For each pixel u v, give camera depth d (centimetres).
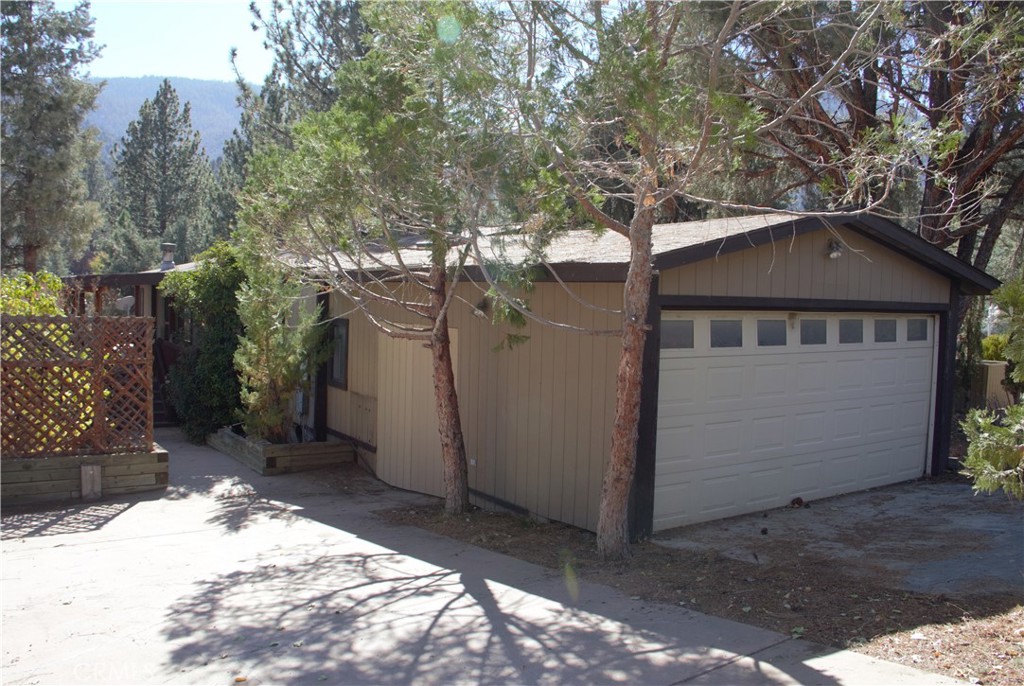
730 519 873
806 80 1201
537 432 891
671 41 763
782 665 495
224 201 3584
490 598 635
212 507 982
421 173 755
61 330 1004
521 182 729
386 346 1135
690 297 807
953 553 731
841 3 1058
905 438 1095
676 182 692
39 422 1000
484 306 970
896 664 492
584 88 670
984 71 838
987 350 1789
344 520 919
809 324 959
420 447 1073
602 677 486
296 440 1403
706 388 852
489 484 968
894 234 970
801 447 954
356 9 1923
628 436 709
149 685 482
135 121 5294
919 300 1079
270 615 602
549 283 866
